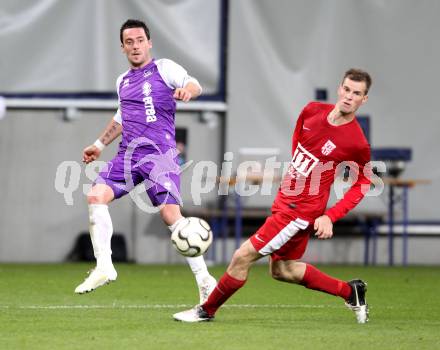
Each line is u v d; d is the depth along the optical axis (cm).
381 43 5025
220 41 4934
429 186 5050
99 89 4841
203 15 4906
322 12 5009
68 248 4850
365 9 5025
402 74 5041
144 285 3334
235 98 4938
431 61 5047
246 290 3173
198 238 2094
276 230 2033
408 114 5044
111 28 4838
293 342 1784
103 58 4828
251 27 4950
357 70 2027
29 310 2398
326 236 2008
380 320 2275
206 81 4919
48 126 4850
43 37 4803
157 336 1845
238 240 4572
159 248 4909
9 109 4816
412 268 4625
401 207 5019
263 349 1684
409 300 2895
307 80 5003
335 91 5012
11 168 4825
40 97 4806
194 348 1684
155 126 2300
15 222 4825
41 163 4844
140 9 4831
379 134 5041
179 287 3266
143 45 2325
